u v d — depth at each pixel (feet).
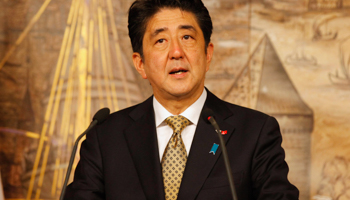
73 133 34.53
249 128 15.19
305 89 33.94
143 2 15.84
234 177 14.12
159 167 14.88
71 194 15.25
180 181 14.65
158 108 16.42
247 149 14.64
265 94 34.27
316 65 33.91
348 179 33.19
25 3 34.55
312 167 33.68
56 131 34.45
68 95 34.63
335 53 33.68
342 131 33.45
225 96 34.45
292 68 34.09
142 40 16.05
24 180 34.17
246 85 34.37
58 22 34.78
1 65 34.30
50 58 34.65
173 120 15.74
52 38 34.68
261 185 14.02
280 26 34.24
